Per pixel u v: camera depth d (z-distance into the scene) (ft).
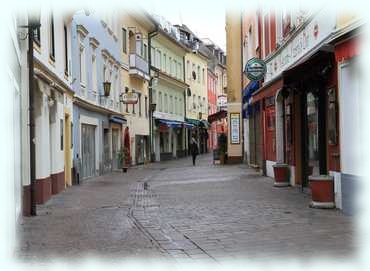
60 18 66.39
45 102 53.62
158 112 154.61
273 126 71.10
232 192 56.95
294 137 58.85
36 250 29.37
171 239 31.76
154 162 144.87
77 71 79.66
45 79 51.49
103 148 98.73
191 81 202.18
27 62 45.19
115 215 42.68
